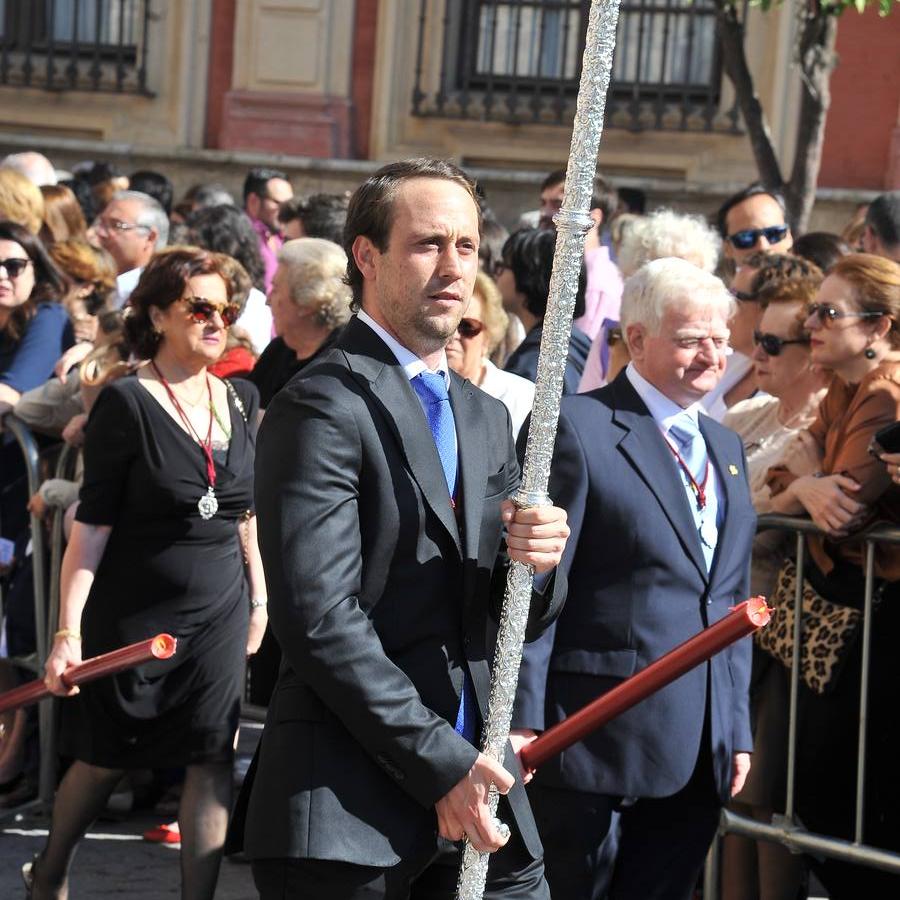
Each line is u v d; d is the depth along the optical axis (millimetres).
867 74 17969
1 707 6809
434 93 19500
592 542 5902
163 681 6750
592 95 4379
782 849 6977
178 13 19812
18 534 9070
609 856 5984
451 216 4543
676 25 18922
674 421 6125
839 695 6648
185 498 6727
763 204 10453
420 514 4504
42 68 20438
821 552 6742
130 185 15922
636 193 15578
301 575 4340
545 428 4465
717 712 5996
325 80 19484
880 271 6668
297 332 8367
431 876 4824
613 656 5844
